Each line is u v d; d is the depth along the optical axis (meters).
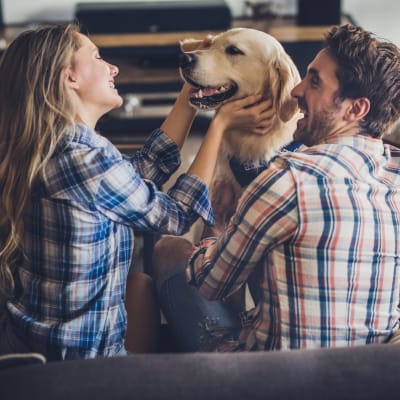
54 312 1.41
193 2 4.38
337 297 1.30
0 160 1.39
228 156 1.54
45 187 1.36
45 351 1.41
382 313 1.34
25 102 1.37
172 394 1.02
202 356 1.09
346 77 1.35
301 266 1.29
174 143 1.59
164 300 1.58
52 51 1.38
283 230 1.29
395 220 1.31
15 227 1.39
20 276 1.44
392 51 1.34
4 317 1.46
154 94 3.97
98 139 1.41
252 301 1.51
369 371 1.06
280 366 1.06
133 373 1.05
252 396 1.02
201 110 1.57
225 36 1.55
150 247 1.77
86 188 1.34
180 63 1.56
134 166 1.58
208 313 1.53
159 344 1.61
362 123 1.37
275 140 1.49
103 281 1.42
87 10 4.23
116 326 1.45
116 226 1.42
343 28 1.37
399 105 1.35
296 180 1.27
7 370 1.07
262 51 1.50
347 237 1.27
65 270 1.39
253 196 1.30
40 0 4.46
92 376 1.04
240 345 1.44
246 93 1.52
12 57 1.40
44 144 1.36
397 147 1.60
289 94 1.47
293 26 4.21
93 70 1.43
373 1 4.56
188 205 1.44
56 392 1.02
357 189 1.29
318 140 1.42
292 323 1.32
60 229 1.37
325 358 1.08
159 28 4.27
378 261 1.31
